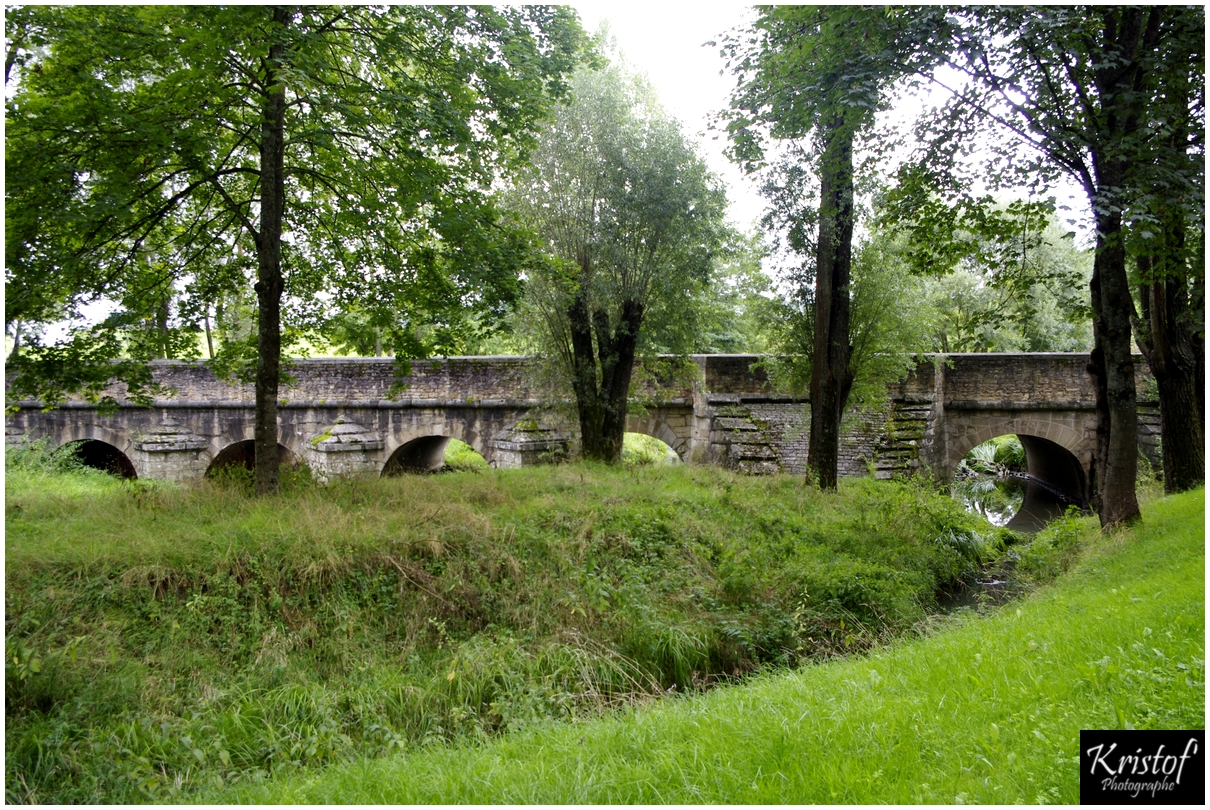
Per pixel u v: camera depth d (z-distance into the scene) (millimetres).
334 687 5805
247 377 10930
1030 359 17703
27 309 7605
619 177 13969
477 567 7652
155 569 6336
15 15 6445
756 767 3229
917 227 9641
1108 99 7500
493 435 17328
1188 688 3432
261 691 5586
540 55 8961
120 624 5871
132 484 9633
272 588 6625
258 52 6441
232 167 9336
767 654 7215
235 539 7074
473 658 6277
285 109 9039
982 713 3531
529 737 4445
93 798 4168
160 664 5629
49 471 15414
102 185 7195
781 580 8617
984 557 11656
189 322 10156
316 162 9578
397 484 10570
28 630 5539
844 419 16656
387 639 6652
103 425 18016
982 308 23188
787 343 15008
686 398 17828
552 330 15047
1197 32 6945
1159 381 10859
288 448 17875
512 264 9273
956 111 8289
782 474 15227
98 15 6875
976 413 17859
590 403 14945
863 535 10688
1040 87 7723
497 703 5652
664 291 14617
